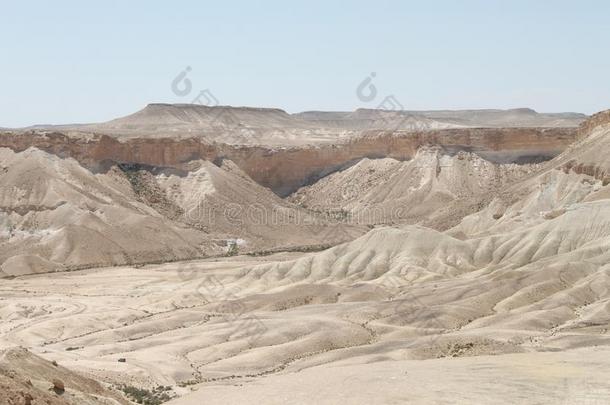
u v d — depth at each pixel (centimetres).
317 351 13588
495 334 13288
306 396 7969
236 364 12812
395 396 7606
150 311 18412
